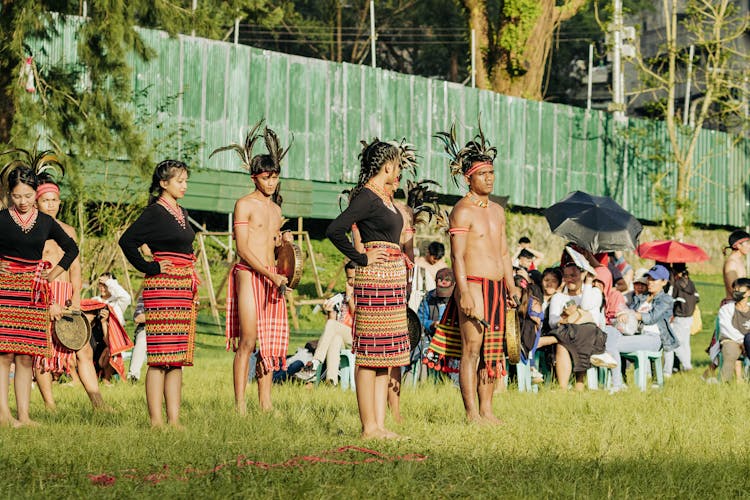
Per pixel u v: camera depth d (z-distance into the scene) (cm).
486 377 1047
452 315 1049
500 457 760
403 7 6069
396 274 901
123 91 2375
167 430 897
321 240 3891
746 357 1770
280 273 1152
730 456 776
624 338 1636
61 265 1001
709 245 5100
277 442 830
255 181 1142
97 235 2702
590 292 1569
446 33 6219
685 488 647
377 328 892
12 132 2194
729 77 4531
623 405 1191
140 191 2645
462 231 1023
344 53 6078
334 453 751
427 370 1580
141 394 1368
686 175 4547
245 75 3481
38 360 1123
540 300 1539
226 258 3472
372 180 902
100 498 595
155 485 630
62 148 2383
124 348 1569
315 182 3681
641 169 4703
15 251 975
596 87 6312
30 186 975
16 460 707
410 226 1092
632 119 4719
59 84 2389
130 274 2888
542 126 4347
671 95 4494
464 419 1052
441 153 4012
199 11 2411
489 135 4162
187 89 3309
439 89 4012
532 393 1407
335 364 1530
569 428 954
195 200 3366
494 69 4366
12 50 2189
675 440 857
